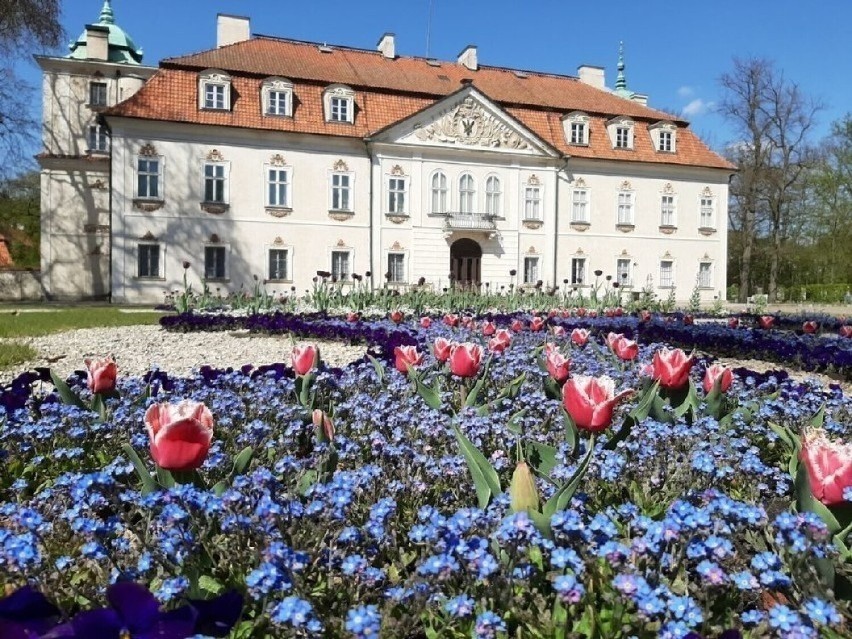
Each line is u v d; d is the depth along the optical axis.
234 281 34.12
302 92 35.59
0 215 50.50
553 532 2.41
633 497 3.36
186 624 1.54
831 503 2.61
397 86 37.91
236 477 3.00
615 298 25.80
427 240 36.88
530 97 41.50
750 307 34.59
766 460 4.22
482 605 2.13
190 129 33.34
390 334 11.47
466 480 3.41
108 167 41.44
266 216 34.59
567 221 39.75
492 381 6.24
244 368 6.53
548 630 2.08
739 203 52.91
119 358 10.51
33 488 3.78
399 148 36.25
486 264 38.03
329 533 2.70
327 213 35.44
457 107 37.12
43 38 30.88
